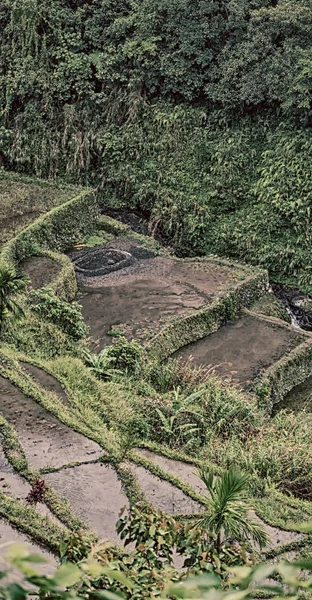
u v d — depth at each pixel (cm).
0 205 2142
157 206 2303
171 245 2277
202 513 912
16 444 1020
